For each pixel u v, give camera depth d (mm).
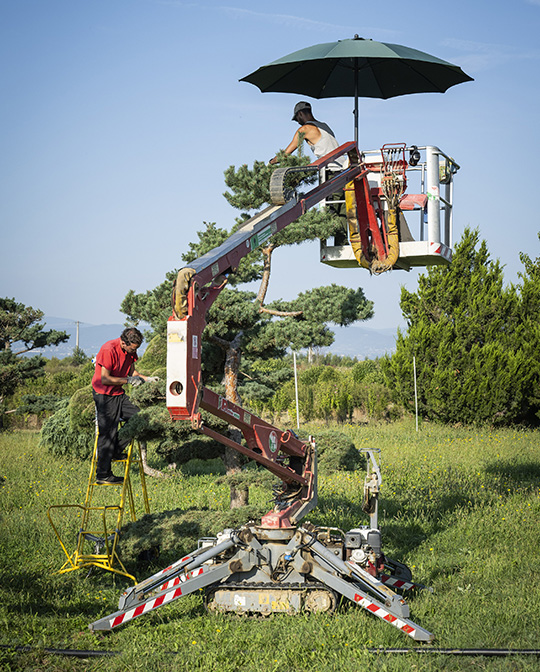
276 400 31000
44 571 8312
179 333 5324
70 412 17156
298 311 11648
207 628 6387
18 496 13219
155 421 9367
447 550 9344
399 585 7465
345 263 8984
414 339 26156
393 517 11188
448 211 8898
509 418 25344
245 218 10953
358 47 7781
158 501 12641
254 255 10570
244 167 10422
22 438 22891
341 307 11602
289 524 6973
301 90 10016
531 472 15422
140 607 6449
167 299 11016
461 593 7410
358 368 37438
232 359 11258
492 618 6535
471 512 11227
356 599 6484
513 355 24812
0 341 29812
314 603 6711
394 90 9953
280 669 5496
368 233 8492
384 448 19219
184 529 8383
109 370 7832
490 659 5664
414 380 25359
